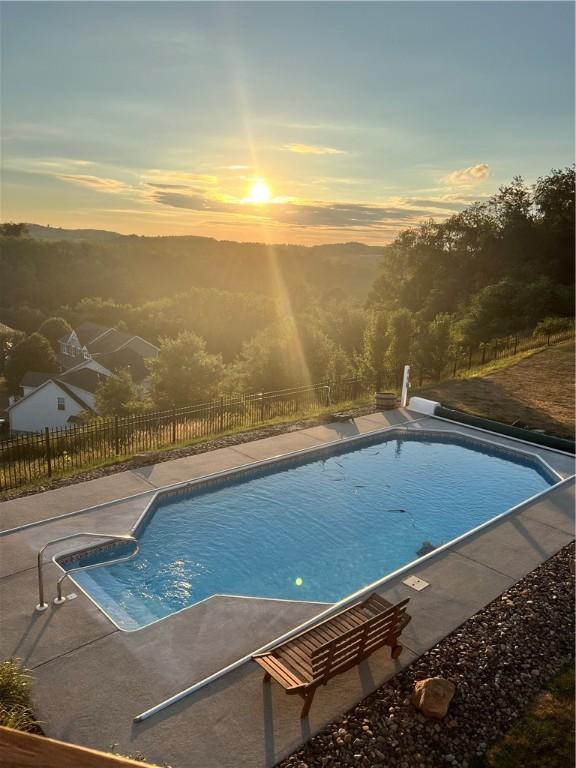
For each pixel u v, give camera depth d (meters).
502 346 29.66
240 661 6.55
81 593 7.86
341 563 9.74
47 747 1.57
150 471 12.31
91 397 45.84
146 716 5.74
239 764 5.21
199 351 22.42
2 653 6.59
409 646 6.92
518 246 53.94
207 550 9.89
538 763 5.31
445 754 5.39
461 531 11.07
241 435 15.02
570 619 7.55
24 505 10.44
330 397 19.09
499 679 6.38
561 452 14.63
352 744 5.45
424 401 17.89
